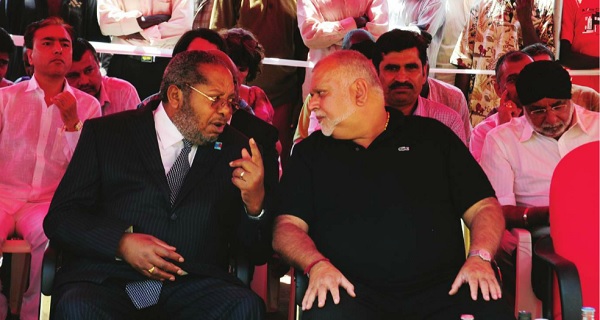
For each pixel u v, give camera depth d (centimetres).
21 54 677
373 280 395
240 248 411
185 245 401
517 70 602
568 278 394
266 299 511
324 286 371
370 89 405
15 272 525
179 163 410
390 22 765
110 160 404
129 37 690
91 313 368
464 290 385
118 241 385
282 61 708
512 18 737
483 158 532
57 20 548
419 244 396
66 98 515
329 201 406
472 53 747
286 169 416
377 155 408
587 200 423
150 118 412
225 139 420
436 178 409
